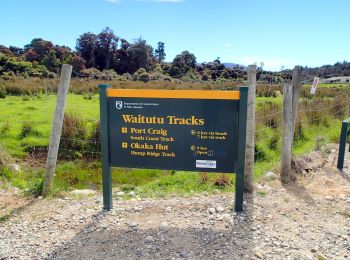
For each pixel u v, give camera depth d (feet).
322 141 29.14
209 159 14.78
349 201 16.40
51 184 17.80
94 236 13.35
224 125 14.46
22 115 42.70
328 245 12.50
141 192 19.13
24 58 152.25
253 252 12.05
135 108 14.90
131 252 12.21
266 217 14.67
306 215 14.90
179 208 15.79
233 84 40.75
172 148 14.96
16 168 23.30
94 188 23.30
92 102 54.70
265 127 30.55
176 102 14.60
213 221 14.38
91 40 185.78
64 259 11.85
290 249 12.24
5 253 12.21
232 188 19.10
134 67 183.42
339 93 48.78
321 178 19.92
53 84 69.97
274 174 20.02
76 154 29.37
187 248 12.40
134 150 15.23
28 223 14.46
